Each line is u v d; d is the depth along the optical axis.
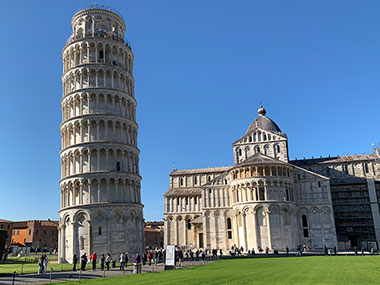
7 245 122.62
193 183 124.94
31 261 68.12
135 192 70.75
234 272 38.31
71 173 68.62
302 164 109.88
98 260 62.69
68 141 71.62
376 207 100.81
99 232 64.00
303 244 91.88
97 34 78.25
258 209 86.88
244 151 104.50
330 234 91.00
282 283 27.70
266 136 103.44
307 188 95.44
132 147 73.00
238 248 85.12
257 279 30.78
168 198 118.50
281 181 88.81
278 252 82.00
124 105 75.44
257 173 89.12
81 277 37.69
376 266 42.75
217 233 96.50
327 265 45.38
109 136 70.50
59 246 66.88
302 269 40.28
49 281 33.88
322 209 92.94
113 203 64.94
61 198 69.75
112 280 32.66
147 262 63.50
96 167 67.88
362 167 105.06
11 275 40.50
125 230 65.19
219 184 99.75
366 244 96.75
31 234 133.38
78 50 76.31
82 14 79.44
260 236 85.12
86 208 64.62
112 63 76.75
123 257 49.19
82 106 72.00
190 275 35.84
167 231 115.75
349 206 104.62
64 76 77.25
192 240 112.94
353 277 31.44
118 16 81.75
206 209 98.69
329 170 107.44
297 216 94.06
